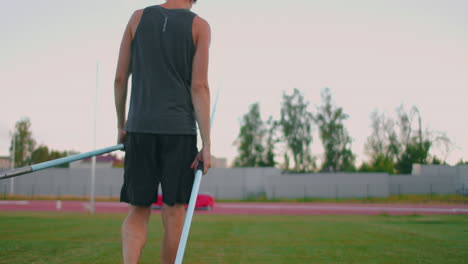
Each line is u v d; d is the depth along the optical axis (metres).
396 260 5.23
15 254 5.45
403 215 19.72
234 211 25.75
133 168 1.77
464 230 9.97
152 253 5.73
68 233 8.87
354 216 18.98
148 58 1.76
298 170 61.94
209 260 5.25
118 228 10.34
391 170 60.06
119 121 1.92
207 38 1.82
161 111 1.73
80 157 1.64
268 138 65.38
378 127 61.62
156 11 1.82
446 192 40.16
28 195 43.56
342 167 61.19
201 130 1.77
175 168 1.75
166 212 1.82
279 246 6.77
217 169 42.72
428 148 57.41
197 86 1.77
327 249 6.38
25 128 62.31
